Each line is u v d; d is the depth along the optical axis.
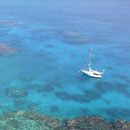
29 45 84.19
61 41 88.88
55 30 101.81
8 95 53.47
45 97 53.31
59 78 62.47
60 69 67.50
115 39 93.06
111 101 52.69
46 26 107.56
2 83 58.81
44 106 49.84
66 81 61.06
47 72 65.50
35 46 83.56
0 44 82.81
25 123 43.25
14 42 86.12
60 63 71.25
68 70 67.00
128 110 49.53
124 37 95.56
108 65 70.56
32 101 51.53
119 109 49.84
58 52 79.12
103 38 93.94
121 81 61.50
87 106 50.56
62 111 48.38
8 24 107.69
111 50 81.81
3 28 101.69
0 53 75.81
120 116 47.41
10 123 43.09
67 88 57.66
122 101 52.78
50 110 48.53
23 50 79.56
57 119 45.25
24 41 87.81
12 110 47.88
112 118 46.50
